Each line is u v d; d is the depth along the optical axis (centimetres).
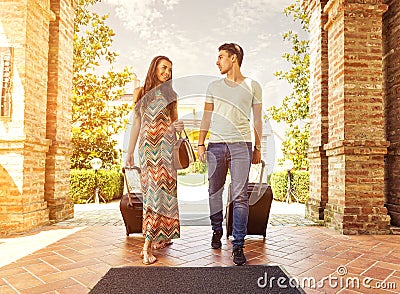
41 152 417
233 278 217
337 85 415
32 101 398
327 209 422
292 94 854
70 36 502
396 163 411
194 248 298
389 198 427
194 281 210
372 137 391
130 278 215
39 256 269
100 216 505
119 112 924
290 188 786
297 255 277
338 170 400
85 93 890
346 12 399
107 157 890
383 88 450
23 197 371
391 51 430
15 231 360
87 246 303
